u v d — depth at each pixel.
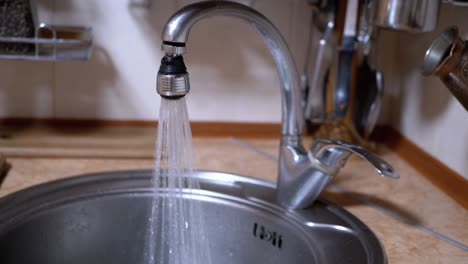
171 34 0.62
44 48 1.04
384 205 0.88
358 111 1.08
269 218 0.83
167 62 0.63
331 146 0.75
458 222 0.83
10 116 1.13
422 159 1.03
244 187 0.91
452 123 0.94
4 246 0.76
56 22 1.09
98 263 0.89
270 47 0.77
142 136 1.10
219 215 0.88
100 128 1.14
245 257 0.87
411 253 0.73
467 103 0.73
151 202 0.90
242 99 1.17
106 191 0.89
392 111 1.19
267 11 1.12
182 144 0.70
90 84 1.13
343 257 0.71
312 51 1.14
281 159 0.83
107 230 0.89
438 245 0.75
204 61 1.14
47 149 1.02
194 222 0.88
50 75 1.12
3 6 0.95
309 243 0.75
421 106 1.05
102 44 1.11
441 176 0.96
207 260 0.89
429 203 0.89
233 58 1.15
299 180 0.81
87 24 1.10
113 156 1.04
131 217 0.90
